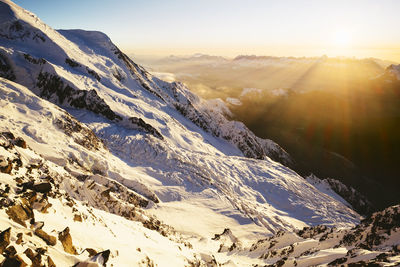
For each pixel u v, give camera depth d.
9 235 9.16
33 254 9.41
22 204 11.74
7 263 8.27
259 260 36.41
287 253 34.50
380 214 30.95
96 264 10.23
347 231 33.09
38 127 63.91
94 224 16.94
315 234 42.06
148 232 25.77
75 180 37.41
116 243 15.72
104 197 38.44
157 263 17.03
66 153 60.03
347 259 22.80
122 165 82.81
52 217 13.23
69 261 10.76
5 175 14.64
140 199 62.25
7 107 66.19
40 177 18.33
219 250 48.19
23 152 30.06
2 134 30.47
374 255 21.41
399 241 24.95
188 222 64.62
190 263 22.02
